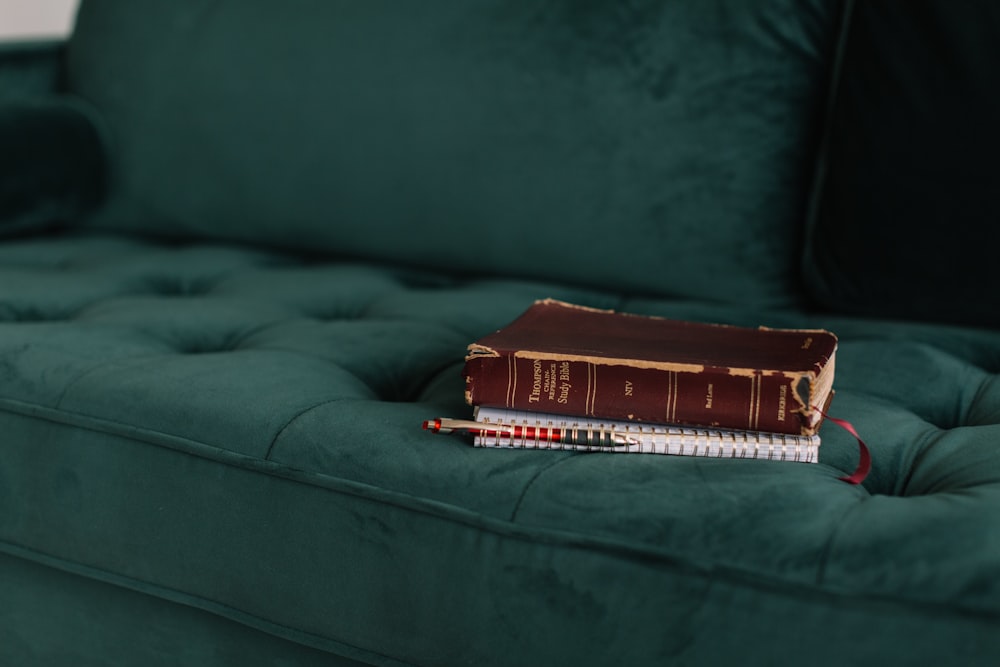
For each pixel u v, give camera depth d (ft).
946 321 3.85
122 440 2.75
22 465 2.89
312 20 4.98
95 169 5.40
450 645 2.38
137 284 4.34
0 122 4.95
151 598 2.92
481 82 4.58
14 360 3.06
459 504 2.33
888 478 2.53
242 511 2.58
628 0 4.36
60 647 3.14
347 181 4.88
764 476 2.28
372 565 2.43
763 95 4.16
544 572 2.25
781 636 2.07
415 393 3.15
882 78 3.83
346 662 2.65
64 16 8.50
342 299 4.16
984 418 2.92
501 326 3.72
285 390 2.80
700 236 4.24
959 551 1.98
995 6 3.61
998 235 3.63
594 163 4.38
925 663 1.98
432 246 4.75
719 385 2.42
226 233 5.26
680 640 2.15
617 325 2.90
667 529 2.16
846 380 3.18
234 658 2.83
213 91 5.17
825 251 4.03
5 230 5.02
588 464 2.38
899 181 3.79
